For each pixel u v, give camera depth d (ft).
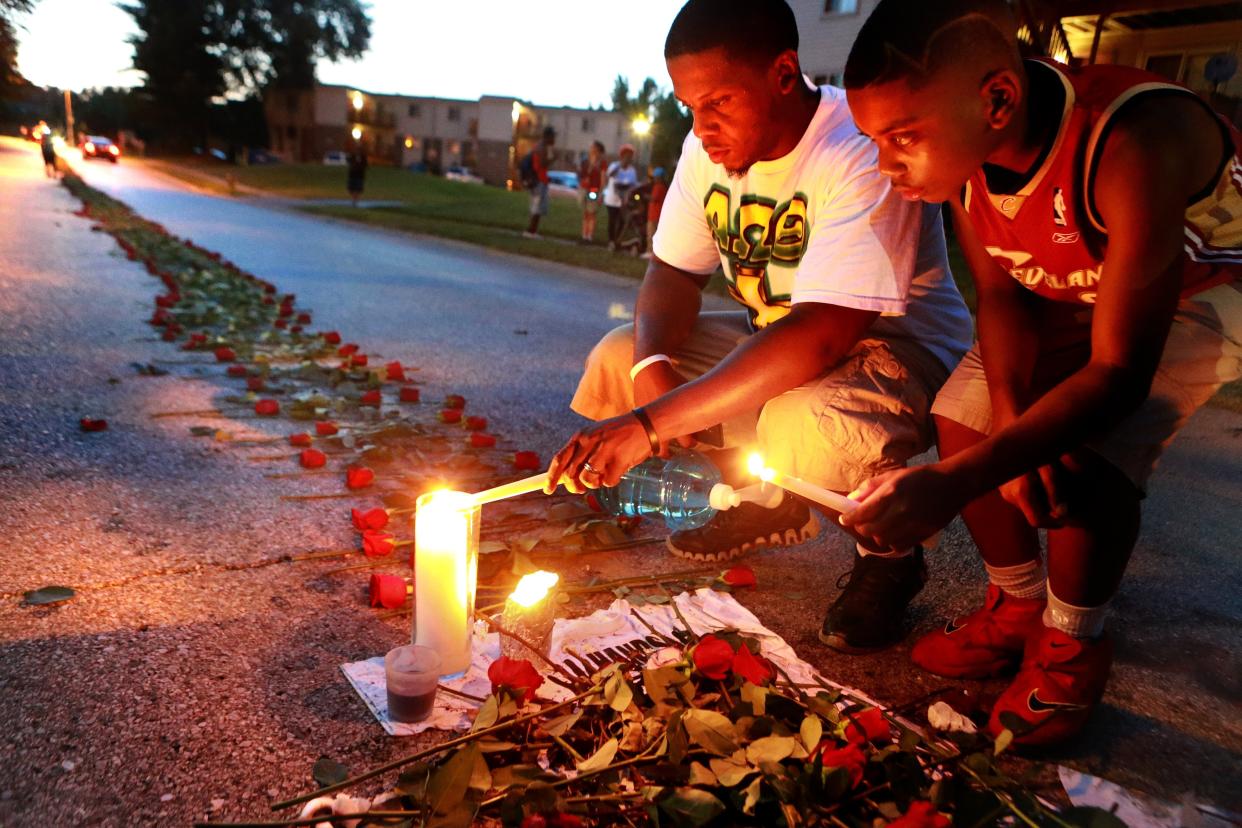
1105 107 5.07
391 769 5.37
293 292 25.72
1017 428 5.00
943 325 7.86
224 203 68.95
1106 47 28.32
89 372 14.46
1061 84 5.18
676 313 8.50
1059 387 5.09
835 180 6.88
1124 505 5.79
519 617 6.35
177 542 8.43
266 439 11.71
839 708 6.35
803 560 9.18
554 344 20.42
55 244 31.96
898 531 4.87
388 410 13.52
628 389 8.88
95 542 8.25
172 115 208.23
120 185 82.58
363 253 39.06
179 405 13.03
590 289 31.63
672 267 8.68
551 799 4.71
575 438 6.41
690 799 4.75
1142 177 4.91
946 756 5.46
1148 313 4.97
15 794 4.99
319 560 8.32
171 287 23.30
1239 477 12.73
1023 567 6.76
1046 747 6.06
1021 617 6.86
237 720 5.83
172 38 200.54
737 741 5.25
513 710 5.49
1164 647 7.72
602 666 6.61
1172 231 4.92
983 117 4.88
